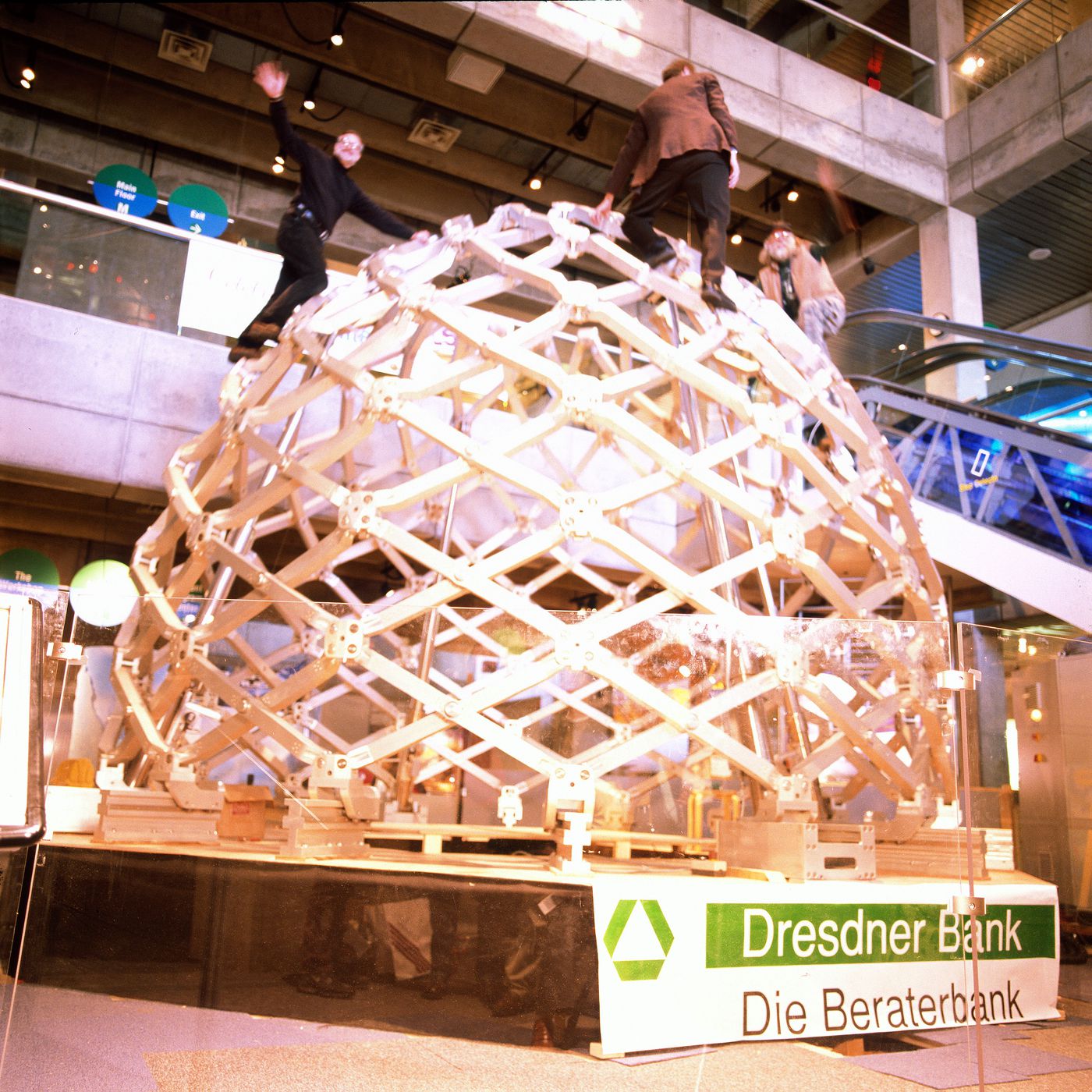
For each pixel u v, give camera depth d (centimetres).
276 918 364
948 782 416
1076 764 412
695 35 1144
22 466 734
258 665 454
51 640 401
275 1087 292
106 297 791
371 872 363
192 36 1116
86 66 1209
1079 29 1159
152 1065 306
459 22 1036
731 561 463
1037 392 991
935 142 1291
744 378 595
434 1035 345
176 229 826
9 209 774
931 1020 365
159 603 446
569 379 471
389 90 1243
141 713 443
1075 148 1166
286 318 643
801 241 654
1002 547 775
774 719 445
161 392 783
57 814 389
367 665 423
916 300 1495
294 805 391
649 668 423
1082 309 1565
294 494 697
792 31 1252
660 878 384
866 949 365
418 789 599
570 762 416
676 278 553
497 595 431
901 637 418
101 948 363
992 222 1367
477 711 421
